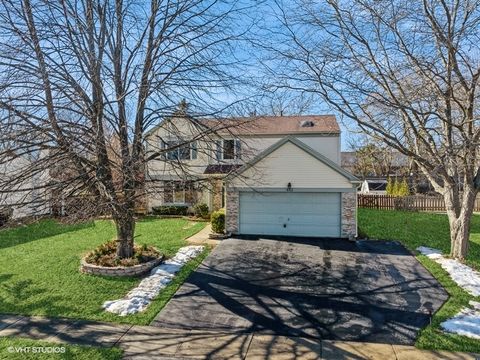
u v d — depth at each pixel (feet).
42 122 28.71
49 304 27.07
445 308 26.12
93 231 56.85
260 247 45.75
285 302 28.04
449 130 35.45
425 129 34.35
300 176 51.80
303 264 38.27
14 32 28.55
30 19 28.63
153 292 29.60
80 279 32.45
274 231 53.06
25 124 27.32
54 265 36.81
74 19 30.60
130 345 21.20
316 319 24.95
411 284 31.63
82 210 30.07
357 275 34.47
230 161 60.80
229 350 20.74
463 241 38.01
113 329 23.34
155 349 20.76
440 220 68.03
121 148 32.12
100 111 30.04
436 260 38.42
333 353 20.34
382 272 35.27
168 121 36.70
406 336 22.24
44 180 31.19
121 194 31.73
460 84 34.22
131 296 28.55
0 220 34.04
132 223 36.91
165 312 26.09
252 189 48.55
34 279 32.53
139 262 35.63
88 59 31.14
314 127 74.95
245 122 34.96
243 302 28.04
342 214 51.01
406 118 36.70
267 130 73.61
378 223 64.13
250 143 68.44
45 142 28.89
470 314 24.86
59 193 29.96
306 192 51.98
